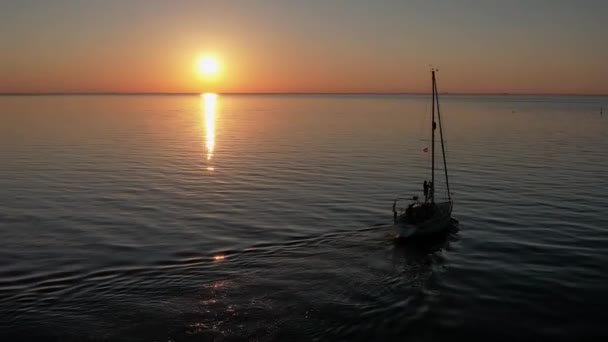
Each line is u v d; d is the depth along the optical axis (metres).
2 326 25.12
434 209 42.25
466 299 28.86
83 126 148.12
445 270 33.19
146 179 63.91
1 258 35.19
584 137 117.88
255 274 32.00
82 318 26.05
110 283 30.64
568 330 25.45
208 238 39.66
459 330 25.42
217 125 158.12
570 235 40.31
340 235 40.34
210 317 26.23
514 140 111.50
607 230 41.44
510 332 25.25
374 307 27.62
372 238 39.66
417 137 117.75
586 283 30.95
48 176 65.50
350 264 33.94
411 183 61.84
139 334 24.55
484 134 126.19
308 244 38.09
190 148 95.75
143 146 98.75
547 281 31.34
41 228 42.41
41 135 118.38
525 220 44.88
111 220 44.84
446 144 103.12
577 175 66.81
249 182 62.09
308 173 68.38
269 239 39.38
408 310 27.36
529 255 36.00
